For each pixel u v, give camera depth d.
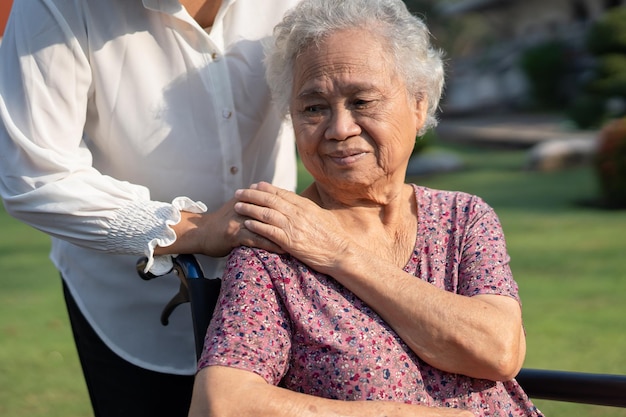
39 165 2.17
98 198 2.15
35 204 2.17
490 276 2.06
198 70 2.36
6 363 5.75
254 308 1.93
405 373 1.94
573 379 2.08
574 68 25.17
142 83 2.32
